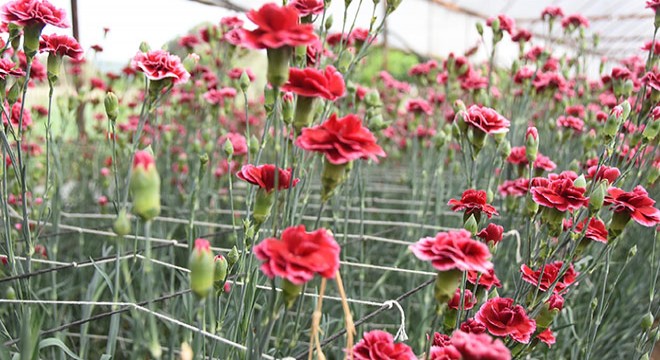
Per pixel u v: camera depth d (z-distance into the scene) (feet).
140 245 7.89
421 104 11.27
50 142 7.78
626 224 5.17
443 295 3.92
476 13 31.42
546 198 5.05
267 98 5.93
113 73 12.91
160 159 12.32
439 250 3.68
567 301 7.58
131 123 12.88
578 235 5.63
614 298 9.15
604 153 6.01
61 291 8.63
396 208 14.10
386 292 10.30
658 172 6.86
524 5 29.43
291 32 3.51
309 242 3.45
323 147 3.56
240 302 4.89
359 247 10.34
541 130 12.10
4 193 5.74
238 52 13.06
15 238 7.81
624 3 26.50
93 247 10.53
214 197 10.58
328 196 4.04
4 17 5.30
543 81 10.43
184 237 10.84
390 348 3.87
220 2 14.52
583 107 11.69
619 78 8.92
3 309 7.18
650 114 6.70
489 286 5.61
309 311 7.72
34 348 4.42
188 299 5.84
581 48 11.58
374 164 16.60
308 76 3.86
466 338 3.24
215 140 11.06
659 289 7.78
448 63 11.57
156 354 3.59
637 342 6.56
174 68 5.19
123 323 8.98
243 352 4.83
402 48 31.63
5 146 5.69
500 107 12.87
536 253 6.20
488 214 5.82
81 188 12.40
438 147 9.17
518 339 4.65
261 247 3.40
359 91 10.30
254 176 4.42
